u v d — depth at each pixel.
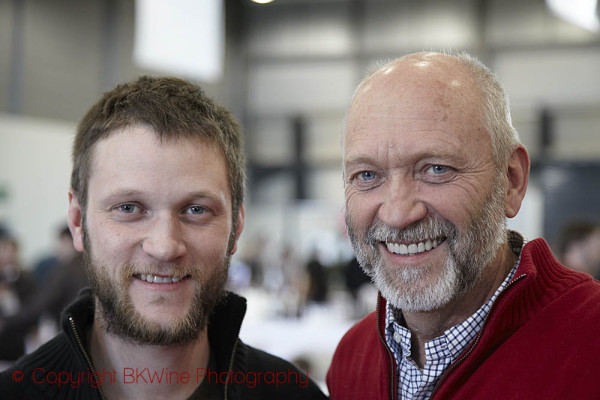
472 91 1.20
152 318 1.15
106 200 1.15
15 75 8.05
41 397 1.18
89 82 8.93
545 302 1.22
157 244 1.12
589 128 9.94
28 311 3.50
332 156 11.20
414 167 1.18
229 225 1.23
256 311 5.83
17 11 8.06
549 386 1.13
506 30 10.33
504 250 1.31
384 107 1.18
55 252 6.18
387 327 1.35
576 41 10.01
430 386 1.27
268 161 11.48
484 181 1.19
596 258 3.60
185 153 1.15
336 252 10.02
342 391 1.49
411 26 10.82
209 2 10.52
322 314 5.80
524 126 10.22
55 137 7.52
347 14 11.12
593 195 9.89
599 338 1.14
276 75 11.46
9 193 7.04
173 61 10.04
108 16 9.15
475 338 1.21
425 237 1.18
